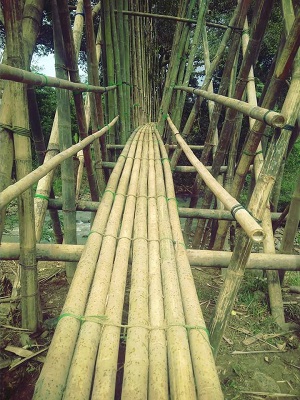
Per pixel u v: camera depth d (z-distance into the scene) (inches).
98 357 43.9
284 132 58.2
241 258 60.7
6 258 81.4
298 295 119.8
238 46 131.1
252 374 78.2
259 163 120.1
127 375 40.8
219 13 331.3
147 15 185.9
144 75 307.3
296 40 60.6
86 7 112.3
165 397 38.2
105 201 94.9
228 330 95.4
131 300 55.6
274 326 97.3
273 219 130.1
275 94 72.9
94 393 38.3
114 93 187.2
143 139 192.5
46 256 83.0
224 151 134.4
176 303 53.7
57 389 38.2
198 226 157.4
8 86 68.2
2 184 70.1
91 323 48.7
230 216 118.0
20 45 64.4
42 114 386.0
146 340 47.3
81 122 120.2
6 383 71.2
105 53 183.3
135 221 86.2
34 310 83.7
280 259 86.8
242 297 112.2
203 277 134.6
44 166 62.6
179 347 44.3
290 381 76.9
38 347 81.0
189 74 198.5
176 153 170.2
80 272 60.4
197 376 40.9
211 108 178.5
